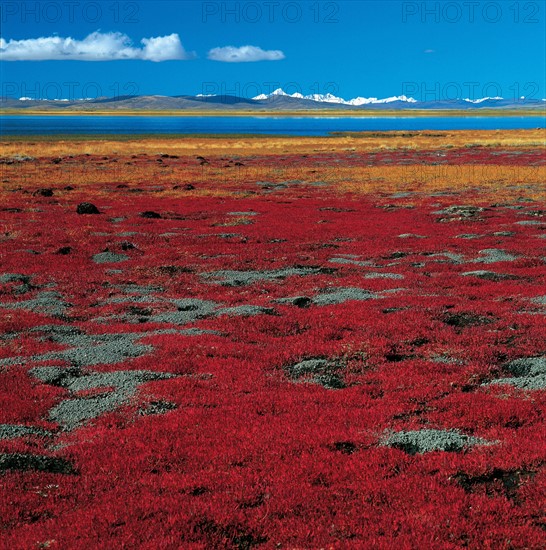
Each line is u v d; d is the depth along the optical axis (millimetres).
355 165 89875
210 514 8688
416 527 8289
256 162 95125
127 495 9352
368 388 14125
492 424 12000
